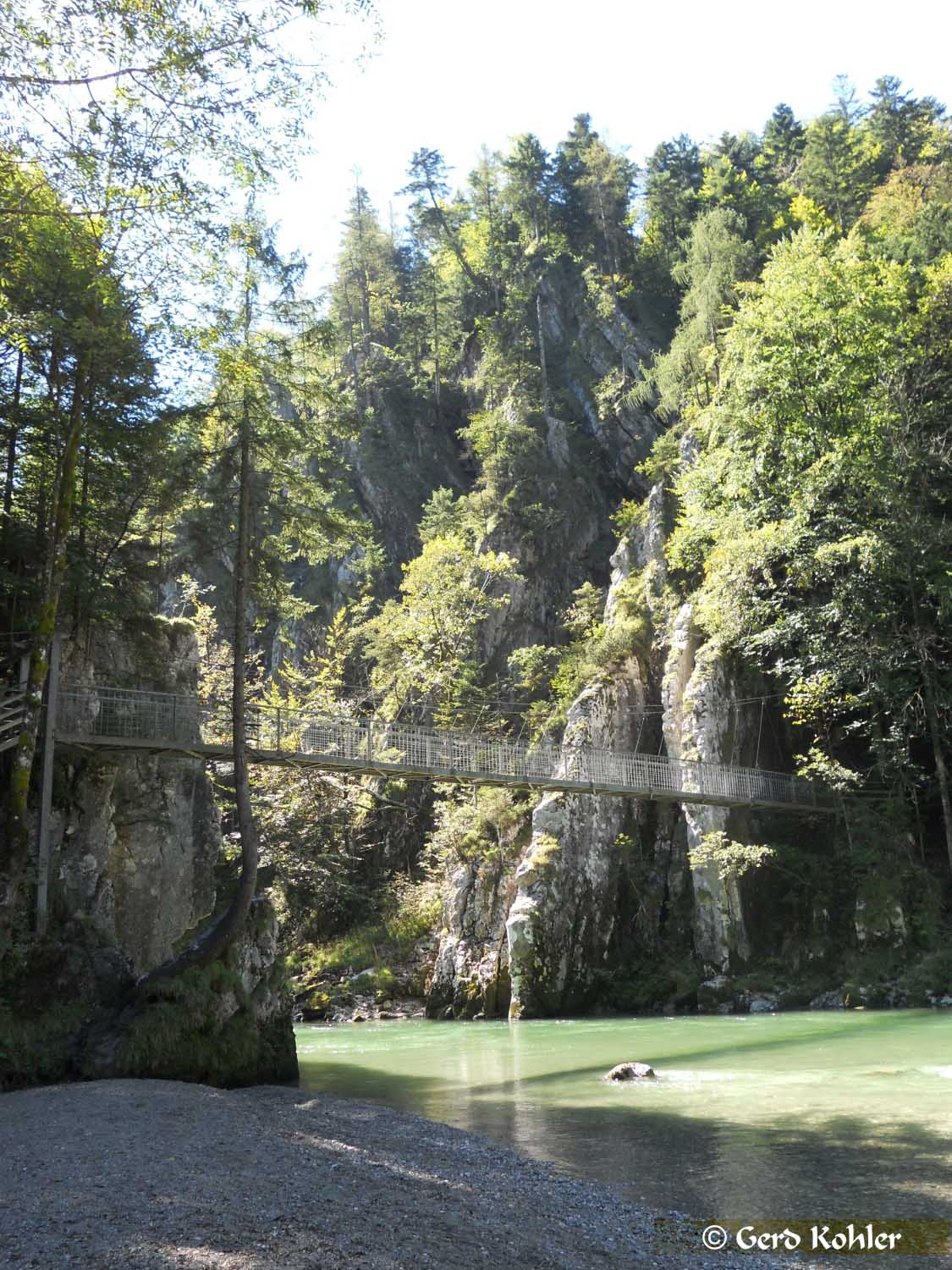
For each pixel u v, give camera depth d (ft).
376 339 306.96
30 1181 30.37
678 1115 47.39
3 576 72.74
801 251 149.89
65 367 73.05
